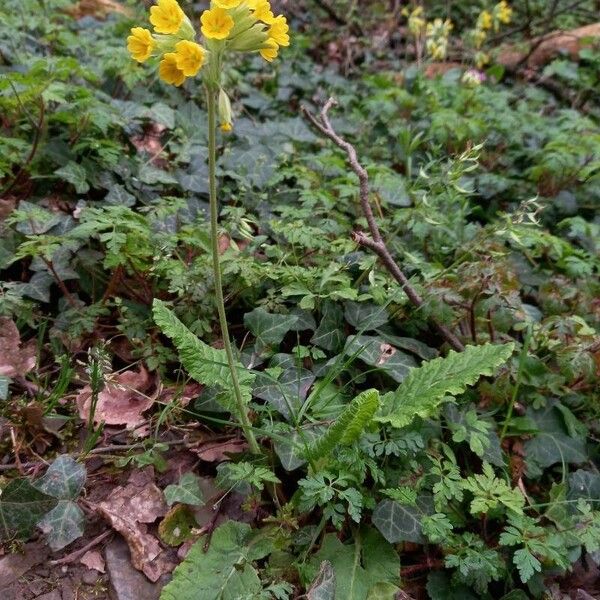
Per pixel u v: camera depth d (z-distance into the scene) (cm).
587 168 61
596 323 46
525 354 39
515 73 100
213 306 42
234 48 27
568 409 41
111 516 33
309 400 35
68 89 50
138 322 41
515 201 63
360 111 75
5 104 50
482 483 33
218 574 31
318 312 44
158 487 35
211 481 35
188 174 54
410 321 44
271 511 35
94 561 32
